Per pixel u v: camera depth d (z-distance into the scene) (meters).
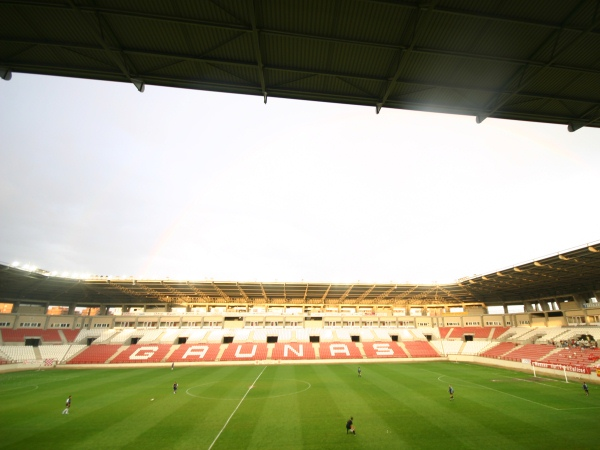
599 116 16.12
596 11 11.06
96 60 13.61
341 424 20.98
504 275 54.69
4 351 54.03
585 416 22.34
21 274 52.31
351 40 12.46
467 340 69.62
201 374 43.19
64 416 23.23
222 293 73.56
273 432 19.56
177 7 11.27
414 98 15.61
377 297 77.81
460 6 11.20
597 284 55.97
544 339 56.19
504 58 13.16
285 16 11.67
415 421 21.47
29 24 11.95
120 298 76.62
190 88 15.02
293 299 79.38
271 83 14.80
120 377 41.12
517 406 25.14
